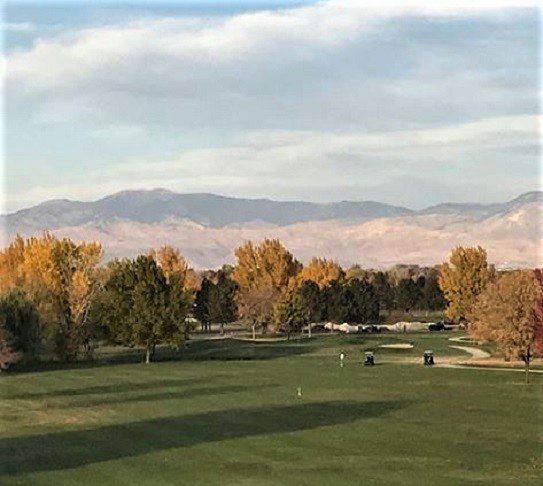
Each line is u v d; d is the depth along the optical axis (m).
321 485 33.03
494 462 37.59
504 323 75.00
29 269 107.56
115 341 105.00
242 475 34.78
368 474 34.97
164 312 104.81
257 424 48.78
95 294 106.25
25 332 96.50
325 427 47.72
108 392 66.06
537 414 52.53
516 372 81.75
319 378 76.56
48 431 46.59
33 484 33.41
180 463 37.47
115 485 33.09
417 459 38.19
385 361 96.12
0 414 53.47
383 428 47.16
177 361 100.81
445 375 78.81
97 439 43.88
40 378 79.00
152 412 54.19
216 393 65.00
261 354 108.88
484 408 55.78
